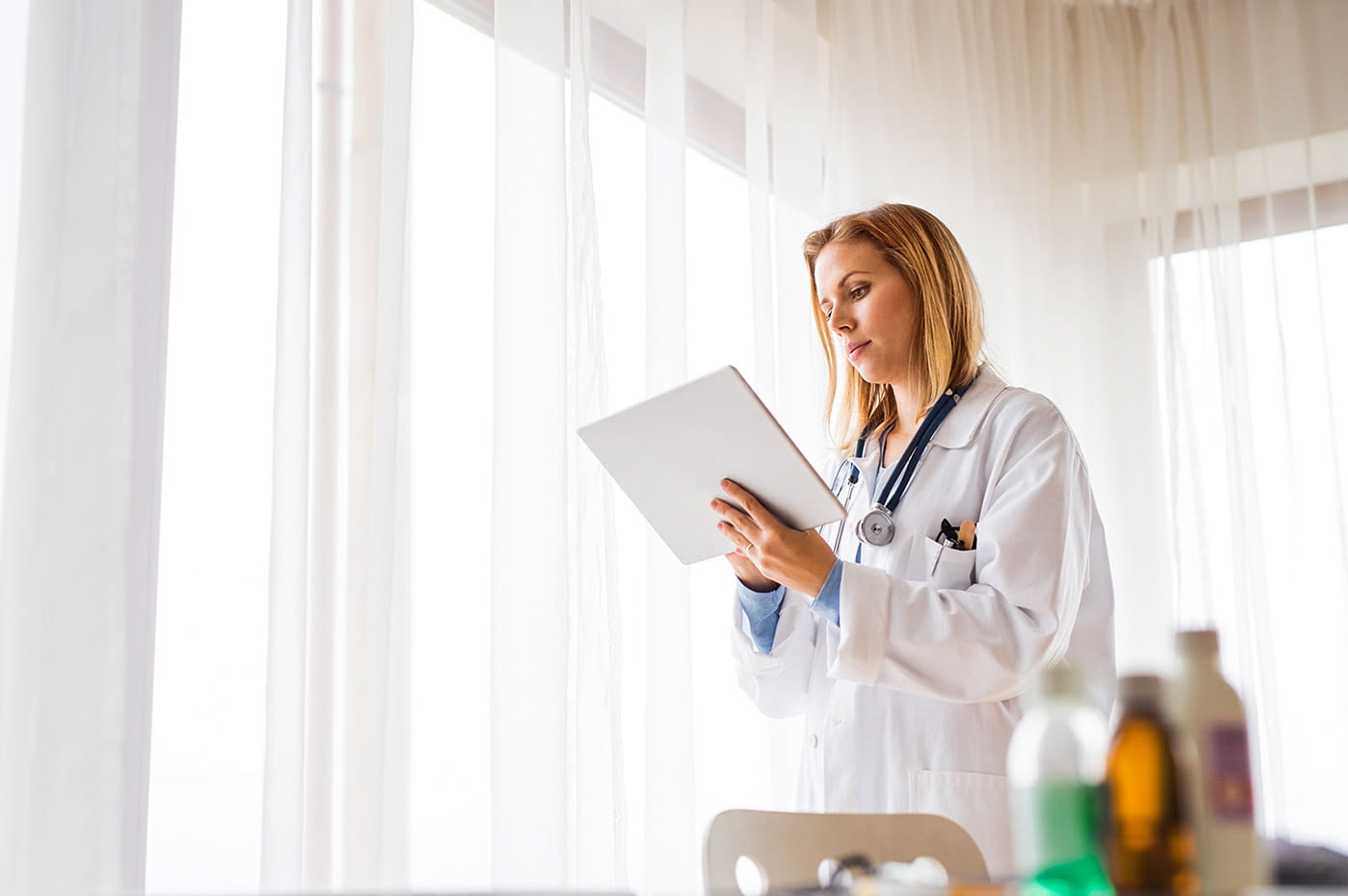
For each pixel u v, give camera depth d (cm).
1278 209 353
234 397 164
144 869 145
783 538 161
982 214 304
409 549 170
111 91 147
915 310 192
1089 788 74
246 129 170
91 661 138
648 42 229
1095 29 368
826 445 212
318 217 168
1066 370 335
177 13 160
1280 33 360
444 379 189
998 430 181
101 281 144
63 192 142
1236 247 352
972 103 310
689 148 261
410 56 177
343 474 165
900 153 283
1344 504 333
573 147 204
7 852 131
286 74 162
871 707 173
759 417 148
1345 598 328
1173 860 72
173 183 157
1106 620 184
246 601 161
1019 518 167
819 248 201
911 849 133
